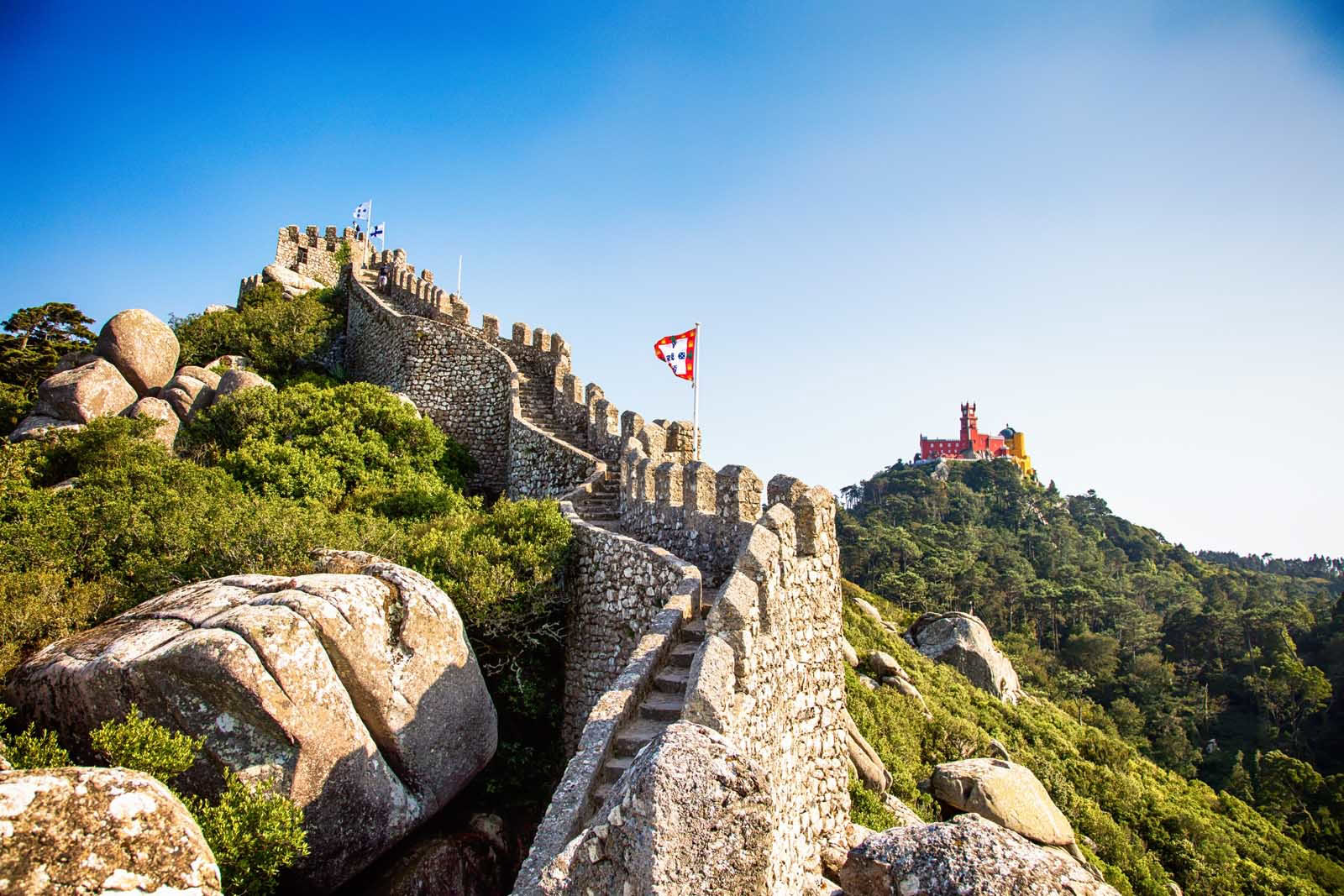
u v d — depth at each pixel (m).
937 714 27.06
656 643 9.61
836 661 12.36
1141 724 60.12
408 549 14.41
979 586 91.75
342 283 41.78
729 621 8.22
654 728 8.41
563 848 6.30
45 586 11.43
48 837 4.49
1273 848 33.12
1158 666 72.50
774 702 9.16
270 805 7.98
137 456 18.59
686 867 3.74
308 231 48.16
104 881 4.56
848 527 115.94
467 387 27.59
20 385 31.84
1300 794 48.31
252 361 31.50
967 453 177.12
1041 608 87.75
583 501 17.75
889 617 48.16
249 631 9.01
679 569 11.41
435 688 10.73
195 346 31.75
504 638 13.52
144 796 4.98
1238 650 76.12
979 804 18.98
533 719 13.62
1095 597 90.44
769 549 9.59
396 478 21.02
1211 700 67.38
